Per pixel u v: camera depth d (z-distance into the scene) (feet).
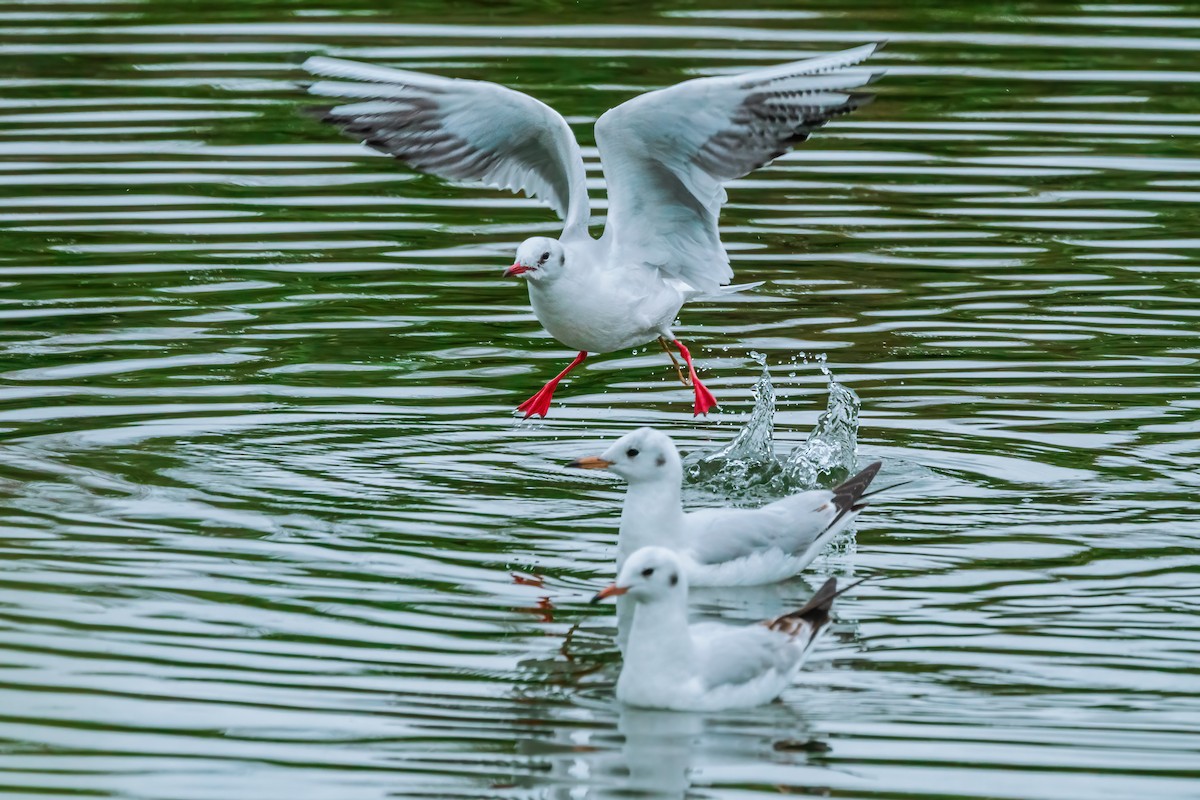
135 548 42.37
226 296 60.13
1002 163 70.79
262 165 71.46
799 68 43.96
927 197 68.23
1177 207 66.95
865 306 59.98
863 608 39.96
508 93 46.24
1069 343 56.85
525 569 41.96
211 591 40.14
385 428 51.08
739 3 86.84
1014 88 77.46
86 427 50.16
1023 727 34.24
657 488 41.78
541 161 49.01
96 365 54.60
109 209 66.39
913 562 42.63
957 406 52.47
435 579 41.22
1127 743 33.53
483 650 37.63
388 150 46.68
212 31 82.64
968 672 36.65
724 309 60.18
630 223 48.24
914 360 55.83
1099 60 80.28
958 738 33.81
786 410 52.70
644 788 31.83
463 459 49.08
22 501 44.88
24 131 71.87
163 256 62.95
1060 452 49.24
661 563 34.94
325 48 78.89
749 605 40.96
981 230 65.46
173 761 32.63
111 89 76.43
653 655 35.19
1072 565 42.14
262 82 76.89
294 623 38.63
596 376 55.72
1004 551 43.09
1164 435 50.26
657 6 85.97
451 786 31.89
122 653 36.96
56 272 61.21
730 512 42.83
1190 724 34.30
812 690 36.01
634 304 47.75
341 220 66.95
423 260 63.72
